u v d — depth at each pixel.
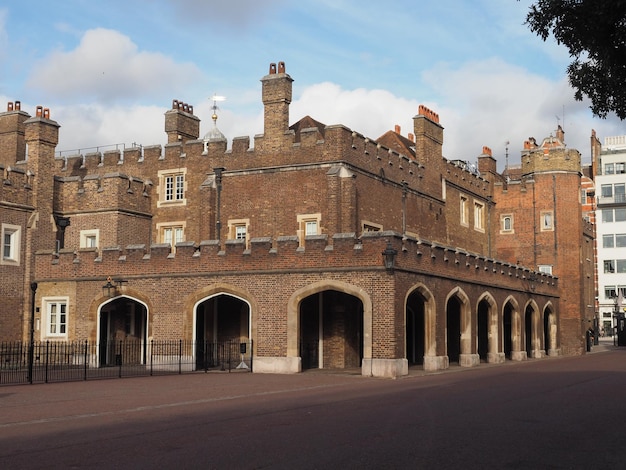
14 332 29.84
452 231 40.50
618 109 10.23
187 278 27.61
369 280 24.69
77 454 9.76
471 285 31.11
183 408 14.91
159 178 34.53
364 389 19.27
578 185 45.88
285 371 25.73
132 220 33.09
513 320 36.44
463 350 30.48
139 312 31.62
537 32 9.80
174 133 37.34
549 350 42.28
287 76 31.88
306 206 30.84
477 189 44.56
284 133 31.69
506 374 24.92
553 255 45.25
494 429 11.73
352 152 31.11
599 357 38.88
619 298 61.38
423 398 16.53
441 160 39.50
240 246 26.84
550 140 57.09
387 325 24.28
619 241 80.50
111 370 27.11
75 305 29.58
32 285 28.28
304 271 25.67
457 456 9.48
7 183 29.92
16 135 36.88
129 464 9.04
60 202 33.03
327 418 13.05
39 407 15.22
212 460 9.23
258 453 9.66
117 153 35.72
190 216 33.62
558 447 10.18
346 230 29.77
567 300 44.75
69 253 29.92
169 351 27.55
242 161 32.53
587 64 10.21
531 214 46.09
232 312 31.05
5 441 10.88
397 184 34.53
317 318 29.64
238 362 30.48
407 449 9.95
